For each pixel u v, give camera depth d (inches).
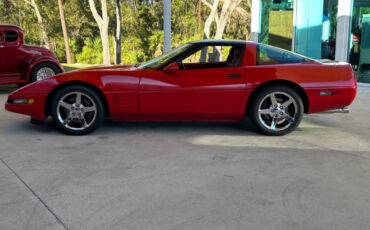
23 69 340.5
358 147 169.0
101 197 112.3
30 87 185.2
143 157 152.4
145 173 133.3
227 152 159.9
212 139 182.2
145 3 1349.7
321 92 184.2
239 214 101.5
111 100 183.2
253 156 154.3
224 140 180.2
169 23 353.1
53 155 154.8
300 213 102.3
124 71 186.2
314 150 163.6
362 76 410.9
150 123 217.8
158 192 116.1
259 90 188.1
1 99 308.3
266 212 102.8
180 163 144.7
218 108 185.5
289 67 184.5
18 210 103.5
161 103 183.5
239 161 147.6
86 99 187.2
